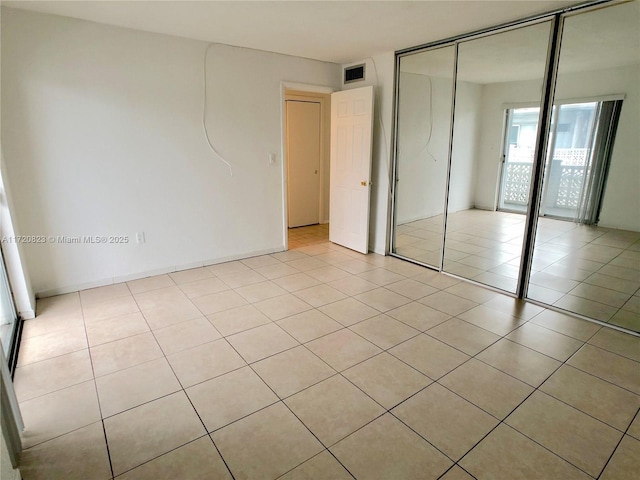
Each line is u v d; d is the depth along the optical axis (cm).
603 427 185
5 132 295
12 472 145
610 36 307
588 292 348
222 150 408
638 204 328
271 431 182
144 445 173
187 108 376
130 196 360
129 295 341
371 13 288
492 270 405
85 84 321
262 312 311
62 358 241
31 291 312
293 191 618
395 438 177
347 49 402
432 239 483
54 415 191
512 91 416
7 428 154
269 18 300
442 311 314
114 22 317
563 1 262
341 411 195
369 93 425
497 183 452
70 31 307
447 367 234
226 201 423
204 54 375
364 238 472
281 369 232
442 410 196
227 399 204
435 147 458
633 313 308
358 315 306
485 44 359
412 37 352
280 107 440
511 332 279
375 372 229
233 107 405
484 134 452
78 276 348
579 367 235
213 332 277
